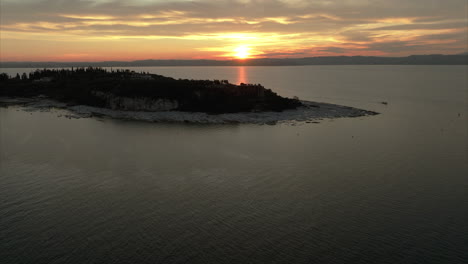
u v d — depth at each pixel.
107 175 64.44
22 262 38.72
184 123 118.75
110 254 40.41
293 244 42.72
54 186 58.78
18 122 113.44
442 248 41.72
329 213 50.34
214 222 47.69
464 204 53.25
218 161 74.00
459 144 88.94
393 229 45.97
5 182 60.03
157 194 56.38
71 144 86.19
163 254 40.59
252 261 39.53
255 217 49.16
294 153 80.56
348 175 65.62
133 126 111.81
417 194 56.91
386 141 92.19
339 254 40.75
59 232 44.59
